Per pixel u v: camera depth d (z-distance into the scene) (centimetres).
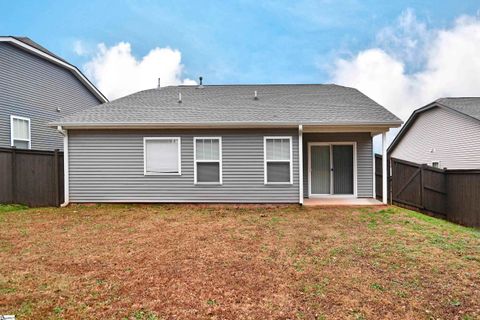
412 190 1121
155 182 1066
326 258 547
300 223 812
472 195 1026
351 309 375
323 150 1188
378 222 818
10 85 1246
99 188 1066
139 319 354
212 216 903
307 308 379
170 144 1066
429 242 640
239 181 1062
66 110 1580
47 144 1439
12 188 1045
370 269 497
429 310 373
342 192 1181
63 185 1119
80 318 356
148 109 1135
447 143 1622
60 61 1491
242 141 1062
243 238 673
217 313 367
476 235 709
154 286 438
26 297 405
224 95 1315
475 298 401
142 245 625
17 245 623
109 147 1062
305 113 1080
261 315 363
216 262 529
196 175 1066
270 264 520
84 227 770
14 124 1265
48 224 801
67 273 484
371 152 1161
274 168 1061
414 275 473
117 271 492
